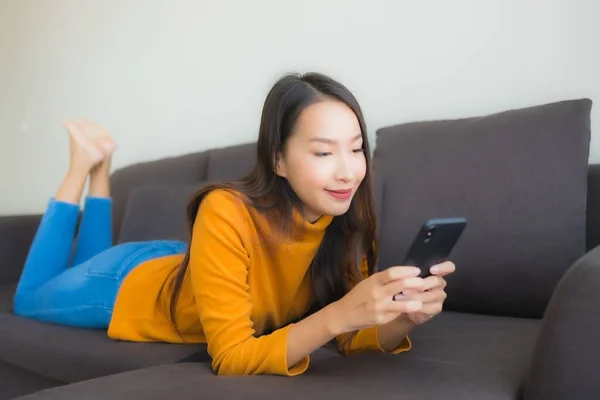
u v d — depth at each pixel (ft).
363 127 2.93
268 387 2.36
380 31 5.53
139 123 7.53
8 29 8.89
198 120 6.96
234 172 5.63
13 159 8.95
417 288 2.52
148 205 5.64
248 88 6.49
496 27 4.95
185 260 3.34
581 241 3.80
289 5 6.11
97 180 5.47
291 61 6.13
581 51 4.60
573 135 3.97
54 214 4.95
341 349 3.32
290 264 3.22
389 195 4.50
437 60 5.24
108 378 2.52
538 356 2.34
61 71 8.34
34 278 4.76
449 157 4.32
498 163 4.10
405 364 2.81
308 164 2.79
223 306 2.84
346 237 3.33
